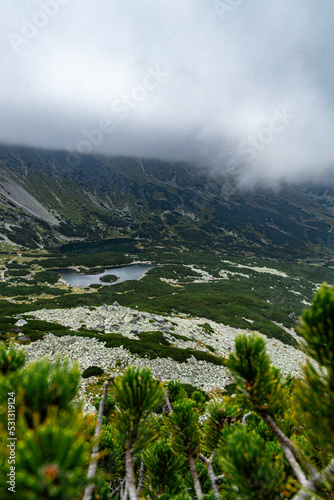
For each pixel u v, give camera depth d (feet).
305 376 5.05
